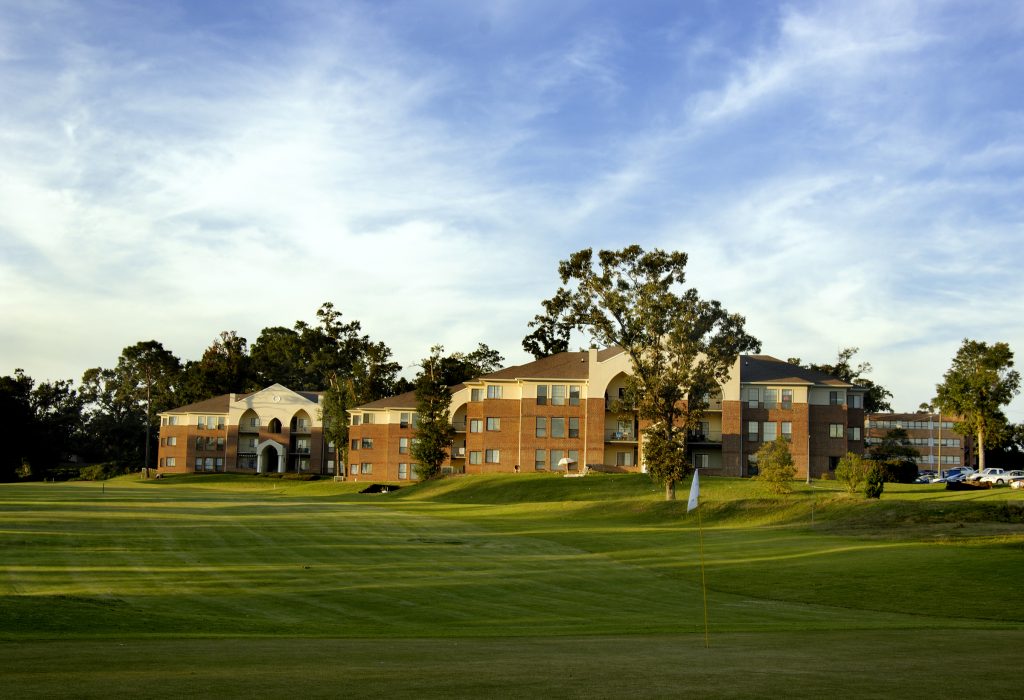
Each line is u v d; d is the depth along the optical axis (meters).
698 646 17.16
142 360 186.25
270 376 185.12
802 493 61.25
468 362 146.25
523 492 76.81
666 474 63.78
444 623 22.84
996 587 28.41
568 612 25.19
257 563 34.59
